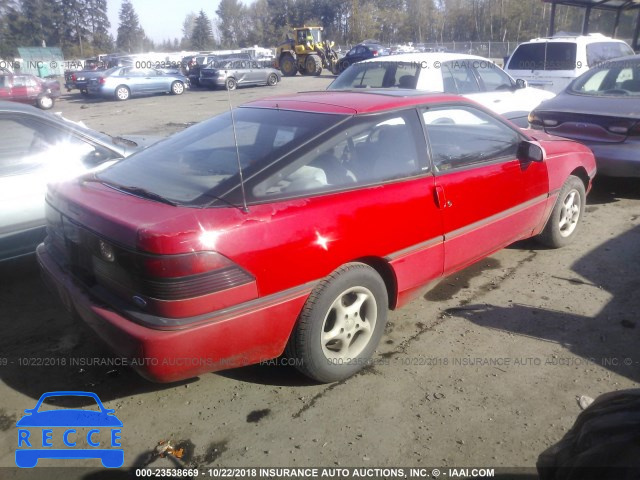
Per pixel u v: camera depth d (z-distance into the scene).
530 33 54.75
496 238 4.16
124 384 3.24
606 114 6.11
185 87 25.36
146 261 2.48
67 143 4.57
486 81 7.97
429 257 3.58
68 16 77.94
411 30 72.31
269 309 2.77
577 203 5.14
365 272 3.15
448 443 2.71
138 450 2.72
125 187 3.05
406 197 3.34
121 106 20.83
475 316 3.95
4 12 72.19
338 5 74.94
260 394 3.12
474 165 3.88
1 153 4.25
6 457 2.69
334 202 3.00
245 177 2.82
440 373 3.28
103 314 2.71
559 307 4.05
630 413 1.85
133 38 85.56
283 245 2.76
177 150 3.45
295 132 3.16
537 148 4.15
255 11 77.25
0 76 19.52
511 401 3.01
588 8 17.09
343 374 3.19
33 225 4.37
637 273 4.58
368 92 3.89
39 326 3.92
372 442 2.73
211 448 2.72
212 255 2.54
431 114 3.71
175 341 2.53
